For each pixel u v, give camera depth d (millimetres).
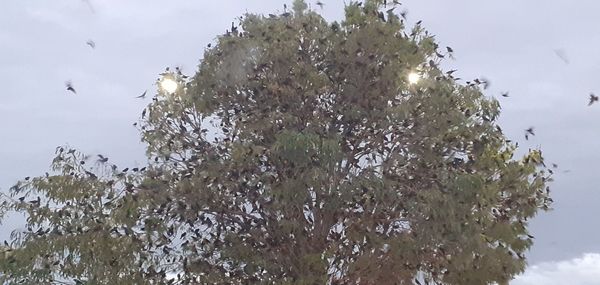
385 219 16719
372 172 16688
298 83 17578
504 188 18375
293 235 16922
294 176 15812
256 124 17109
